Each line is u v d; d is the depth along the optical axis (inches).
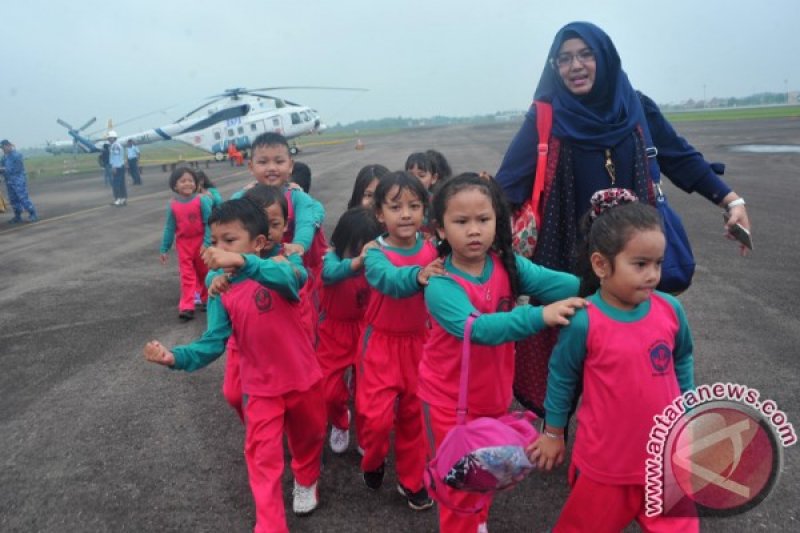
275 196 112.2
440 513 87.8
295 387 102.3
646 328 77.2
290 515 109.5
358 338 127.2
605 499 78.9
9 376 178.5
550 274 90.3
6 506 115.3
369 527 105.6
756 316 194.5
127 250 363.6
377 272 99.5
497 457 74.6
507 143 1218.0
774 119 1590.8
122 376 175.5
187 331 214.1
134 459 130.2
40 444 138.0
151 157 1718.8
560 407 82.4
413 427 109.3
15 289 280.2
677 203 411.8
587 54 106.7
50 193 807.1
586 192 108.6
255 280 94.9
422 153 167.8
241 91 1231.5
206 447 134.1
